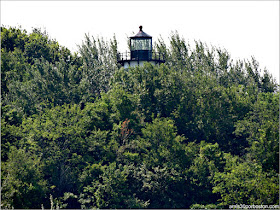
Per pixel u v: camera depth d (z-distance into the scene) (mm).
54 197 190375
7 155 190375
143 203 190750
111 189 187000
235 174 191375
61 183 192875
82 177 192250
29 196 176500
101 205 184375
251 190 185875
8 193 166750
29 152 194125
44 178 197625
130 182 195875
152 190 195000
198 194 198750
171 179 194750
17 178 177375
